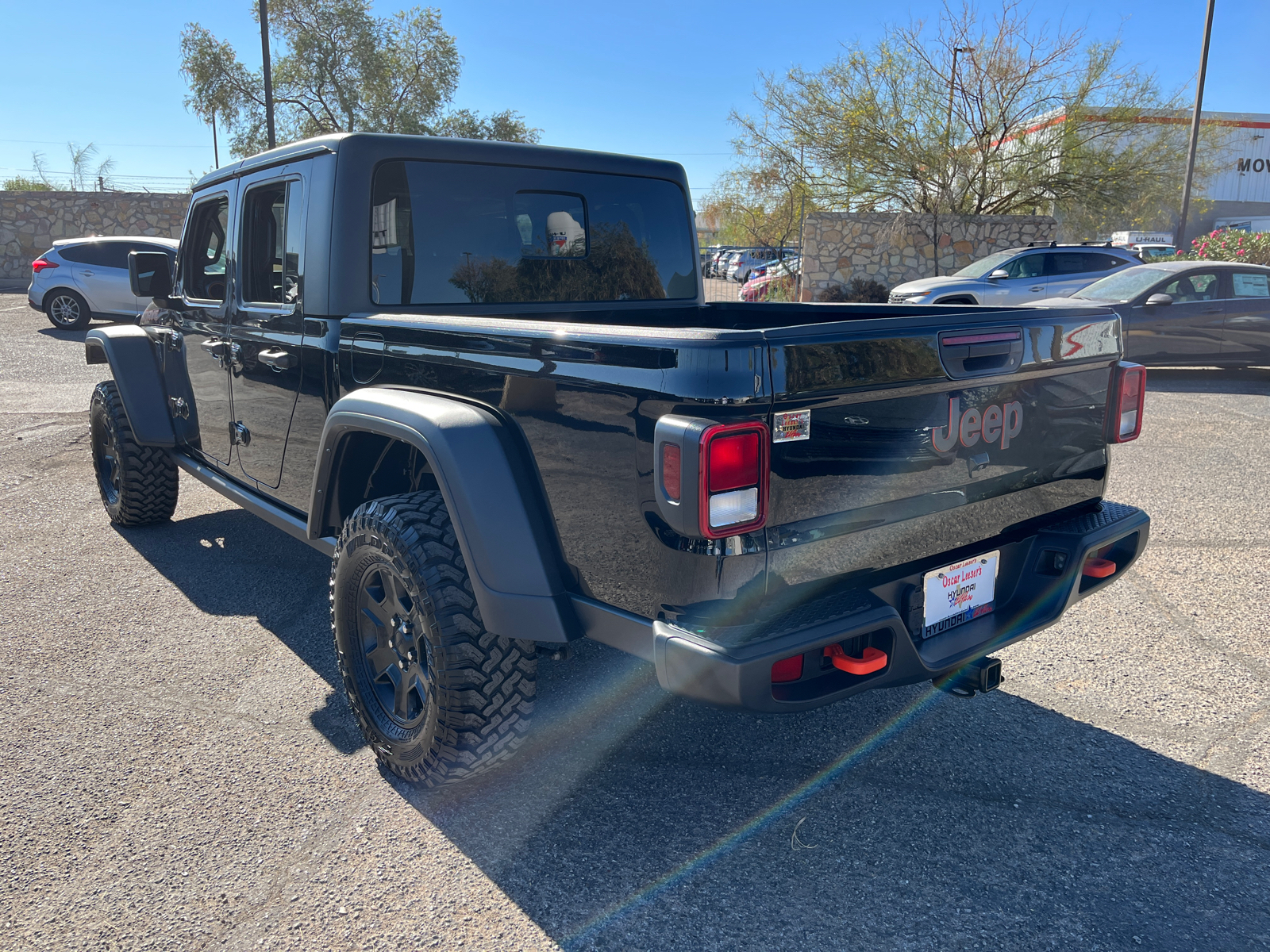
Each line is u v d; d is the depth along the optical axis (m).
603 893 2.23
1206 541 4.89
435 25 32.06
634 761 2.83
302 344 3.18
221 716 3.10
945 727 3.02
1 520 5.36
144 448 4.81
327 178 3.01
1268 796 2.62
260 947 2.05
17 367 11.20
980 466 2.35
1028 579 2.62
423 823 2.51
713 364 1.84
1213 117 22.94
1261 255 16.72
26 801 2.60
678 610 1.98
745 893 2.22
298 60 31.00
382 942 2.06
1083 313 2.56
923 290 13.11
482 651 2.39
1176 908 2.16
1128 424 2.77
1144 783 2.69
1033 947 2.04
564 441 2.20
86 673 3.41
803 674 2.07
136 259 4.11
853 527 2.09
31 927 2.11
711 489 1.81
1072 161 18.59
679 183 3.95
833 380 1.97
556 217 3.54
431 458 2.35
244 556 4.72
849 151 18.89
